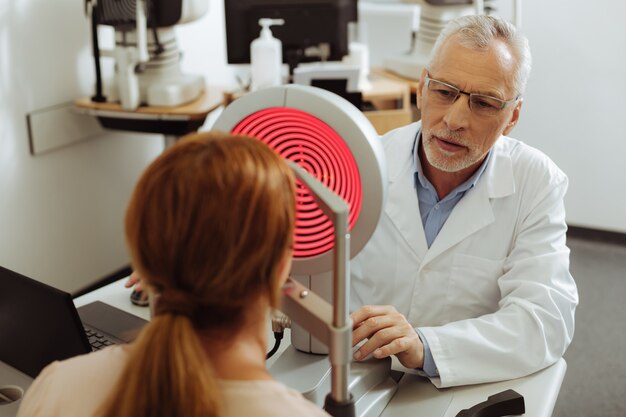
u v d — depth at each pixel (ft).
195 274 2.13
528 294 4.35
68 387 2.43
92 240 10.09
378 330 3.96
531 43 11.54
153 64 9.07
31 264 9.21
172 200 2.12
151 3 8.60
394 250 4.88
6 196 8.74
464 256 4.75
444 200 4.78
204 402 2.04
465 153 4.39
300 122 3.13
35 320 3.72
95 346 4.24
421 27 10.41
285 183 2.24
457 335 4.07
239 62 9.62
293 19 9.43
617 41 10.93
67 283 9.80
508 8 11.51
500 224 4.73
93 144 9.86
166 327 2.13
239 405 2.18
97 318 4.54
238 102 3.23
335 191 3.20
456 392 3.96
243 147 2.20
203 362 2.10
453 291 4.79
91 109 8.96
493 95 4.21
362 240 3.22
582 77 11.34
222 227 2.09
